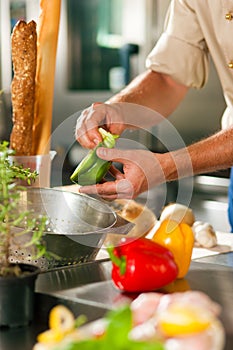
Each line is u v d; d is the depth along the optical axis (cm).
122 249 135
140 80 245
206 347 91
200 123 358
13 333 120
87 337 94
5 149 130
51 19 202
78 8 405
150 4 372
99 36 401
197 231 191
